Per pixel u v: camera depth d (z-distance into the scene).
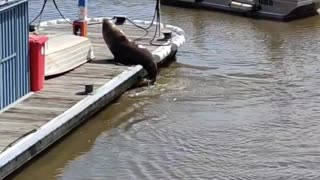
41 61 15.36
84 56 17.94
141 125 15.33
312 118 15.84
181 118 15.80
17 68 14.56
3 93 14.03
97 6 28.77
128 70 17.52
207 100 17.09
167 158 13.55
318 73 19.52
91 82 16.38
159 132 14.94
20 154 12.30
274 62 20.69
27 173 12.76
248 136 14.73
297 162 13.38
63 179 12.61
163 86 18.03
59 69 16.77
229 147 14.12
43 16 26.14
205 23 26.30
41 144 13.00
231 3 28.06
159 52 19.03
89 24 22.84
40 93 15.32
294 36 24.30
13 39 14.27
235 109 16.45
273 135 14.80
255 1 27.55
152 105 16.61
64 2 29.03
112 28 18.25
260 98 17.30
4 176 11.97
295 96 17.45
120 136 14.67
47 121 13.67
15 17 14.27
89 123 15.25
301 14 27.61
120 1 29.89
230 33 24.64
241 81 18.70
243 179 12.63
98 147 14.05
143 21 23.47
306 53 21.83
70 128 14.15
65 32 21.19
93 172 12.91
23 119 13.70
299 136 14.74
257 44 22.98
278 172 12.93
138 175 12.77
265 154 13.77
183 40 21.00
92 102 14.98
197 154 13.77
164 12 28.30
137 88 17.66
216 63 20.50
